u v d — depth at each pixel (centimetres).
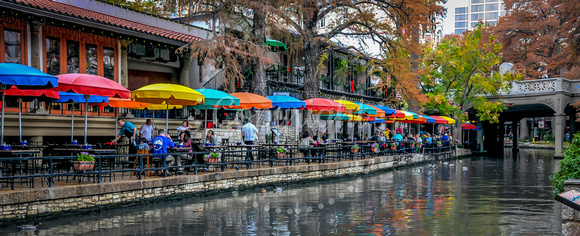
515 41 5988
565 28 4231
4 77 1064
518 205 1383
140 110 2128
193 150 1658
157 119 2159
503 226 1085
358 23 2805
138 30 1988
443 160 3512
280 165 1928
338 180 2041
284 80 3278
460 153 4016
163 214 1180
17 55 1664
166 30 2359
